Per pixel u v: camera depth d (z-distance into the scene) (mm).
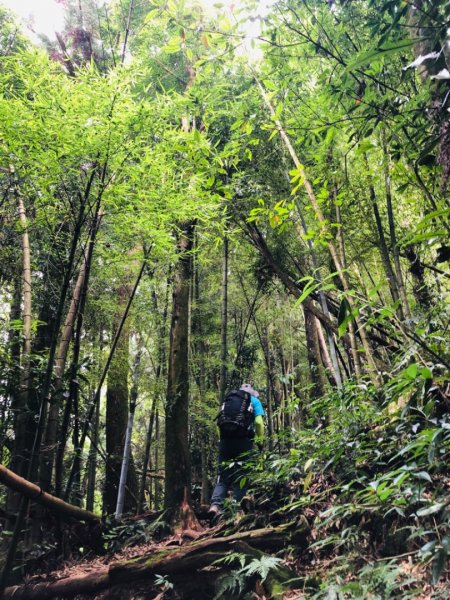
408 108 2389
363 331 3604
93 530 4043
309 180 3859
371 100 2500
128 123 3145
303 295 1897
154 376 7336
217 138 5199
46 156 3121
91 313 6352
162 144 3539
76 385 4043
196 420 7680
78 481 5016
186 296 5160
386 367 3879
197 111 4066
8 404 4121
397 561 2326
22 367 3838
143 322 6664
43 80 3279
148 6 6539
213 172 3773
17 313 5059
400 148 2604
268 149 4941
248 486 4176
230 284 8633
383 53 1770
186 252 4871
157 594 3113
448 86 1811
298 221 5262
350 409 3293
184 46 2740
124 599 3178
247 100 4414
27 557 3582
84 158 3213
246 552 2924
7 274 4930
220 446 4465
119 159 3303
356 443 3002
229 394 4648
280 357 9773
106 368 5035
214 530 3688
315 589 2465
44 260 4617
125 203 3584
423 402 2465
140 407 10648
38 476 3855
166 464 4602
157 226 3910
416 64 1691
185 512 4379
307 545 2926
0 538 3896
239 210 4996
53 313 4945
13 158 3385
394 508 2141
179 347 4980
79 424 4637
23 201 4215
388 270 3742
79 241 4223
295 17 2936
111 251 4438
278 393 9891
